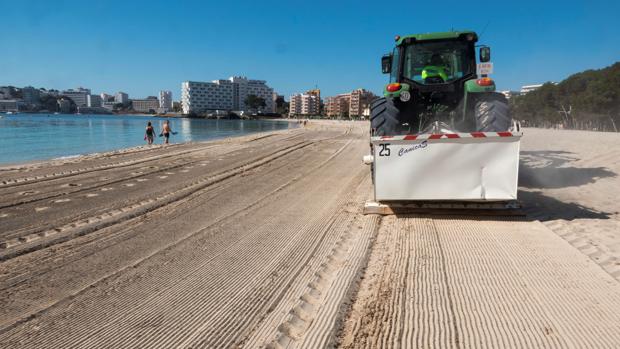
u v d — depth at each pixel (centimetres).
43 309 309
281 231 504
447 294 326
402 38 709
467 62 699
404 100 656
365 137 2439
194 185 809
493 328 275
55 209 608
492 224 505
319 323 288
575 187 743
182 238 477
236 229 513
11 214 578
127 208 617
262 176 934
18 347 260
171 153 1470
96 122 7294
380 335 270
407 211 561
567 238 455
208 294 335
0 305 314
